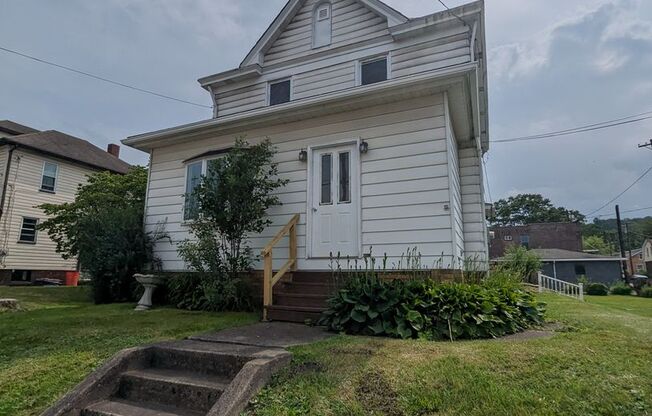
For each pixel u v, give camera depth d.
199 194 6.64
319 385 2.82
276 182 6.77
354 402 2.61
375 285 4.64
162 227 8.23
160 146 8.60
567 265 28.98
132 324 5.04
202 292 6.81
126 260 7.85
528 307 5.05
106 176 14.30
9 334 4.63
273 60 10.53
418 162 5.94
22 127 21.00
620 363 3.11
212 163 6.89
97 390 3.06
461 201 8.43
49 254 17.75
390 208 6.00
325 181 6.66
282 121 7.11
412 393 2.66
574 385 2.70
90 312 6.34
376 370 2.97
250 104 10.58
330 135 6.71
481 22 8.59
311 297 5.41
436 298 4.39
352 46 9.45
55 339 4.38
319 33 10.08
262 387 2.85
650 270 42.75
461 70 5.49
